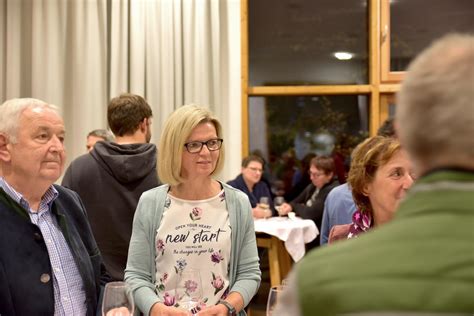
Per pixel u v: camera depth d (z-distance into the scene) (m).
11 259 1.36
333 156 4.88
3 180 1.45
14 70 4.72
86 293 1.50
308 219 4.42
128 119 2.45
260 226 4.07
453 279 0.55
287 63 4.89
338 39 4.84
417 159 0.64
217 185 1.85
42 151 1.40
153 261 1.75
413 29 4.71
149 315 1.62
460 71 0.60
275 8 4.88
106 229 2.31
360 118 4.87
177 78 4.68
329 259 0.63
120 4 4.69
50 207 1.53
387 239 0.61
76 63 4.77
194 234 1.74
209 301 1.70
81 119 4.75
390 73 4.69
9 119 1.40
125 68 4.70
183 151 1.73
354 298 0.58
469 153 0.60
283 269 4.36
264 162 4.91
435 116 0.60
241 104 4.78
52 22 4.73
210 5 4.71
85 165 2.34
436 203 0.60
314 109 4.90
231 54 4.80
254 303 4.35
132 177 2.32
